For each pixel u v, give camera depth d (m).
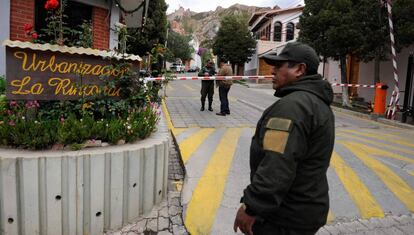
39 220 3.13
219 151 5.86
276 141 1.74
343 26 12.65
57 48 3.75
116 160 3.34
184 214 3.68
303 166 1.86
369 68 16.48
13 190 3.06
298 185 1.87
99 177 3.27
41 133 3.32
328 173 4.95
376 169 5.28
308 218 1.88
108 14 8.59
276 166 1.71
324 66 21.08
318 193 1.89
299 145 1.74
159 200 3.97
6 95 3.61
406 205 4.11
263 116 1.97
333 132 1.93
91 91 4.00
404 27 11.40
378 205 4.05
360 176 4.93
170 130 7.44
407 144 7.47
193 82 25.77
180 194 4.24
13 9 6.88
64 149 3.35
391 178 4.95
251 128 7.84
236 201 4.00
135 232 3.41
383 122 11.09
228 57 32.50
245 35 32.41
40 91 3.74
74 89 3.90
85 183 3.22
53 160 3.08
